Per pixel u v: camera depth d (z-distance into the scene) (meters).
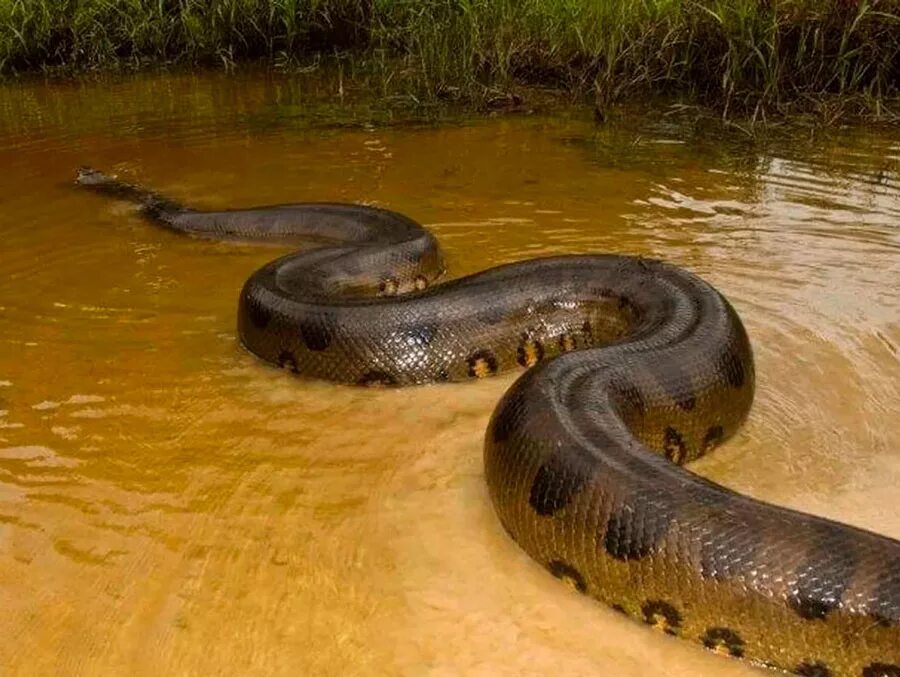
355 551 1.76
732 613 1.51
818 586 1.47
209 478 1.95
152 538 1.79
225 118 4.57
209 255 2.98
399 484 1.92
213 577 1.71
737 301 2.52
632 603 1.59
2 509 1.86
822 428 2.04
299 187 3.52
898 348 2.29
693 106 4.27
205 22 5.79
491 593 1.66
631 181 3.43
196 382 2.28
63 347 2.43
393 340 2.26
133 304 2.65
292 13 5.68
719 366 2.02
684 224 3.02
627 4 4.70
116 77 5.53
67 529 1.81
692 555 1.53
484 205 3.25
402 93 4.84
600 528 1.60
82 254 2.99
